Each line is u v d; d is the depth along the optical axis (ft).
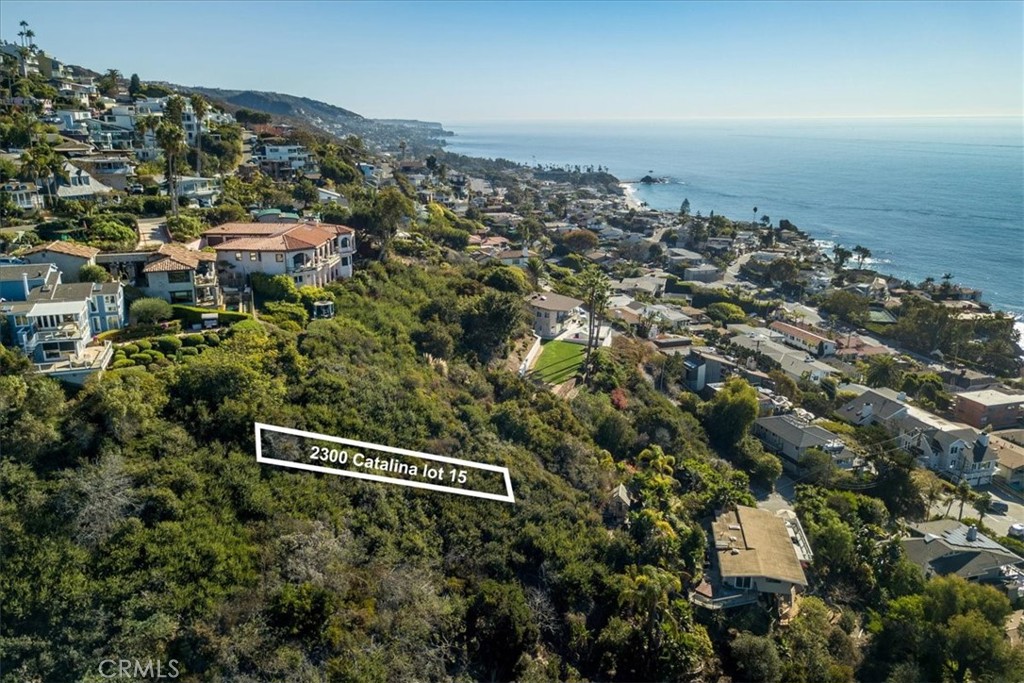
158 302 175.63
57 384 130.21
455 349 215.31
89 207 258.98
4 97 371.97
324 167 461.78
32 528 105.50
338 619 110.22
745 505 188.96
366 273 242.17
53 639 98.63
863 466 228.84
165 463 120.78
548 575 139.13
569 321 308.19
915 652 143.74
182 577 107.14
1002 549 186.80
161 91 564.71
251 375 145.59
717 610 149.89
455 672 116.47
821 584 170.30
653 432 217.97
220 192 326.85
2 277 158.81
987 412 295.89
